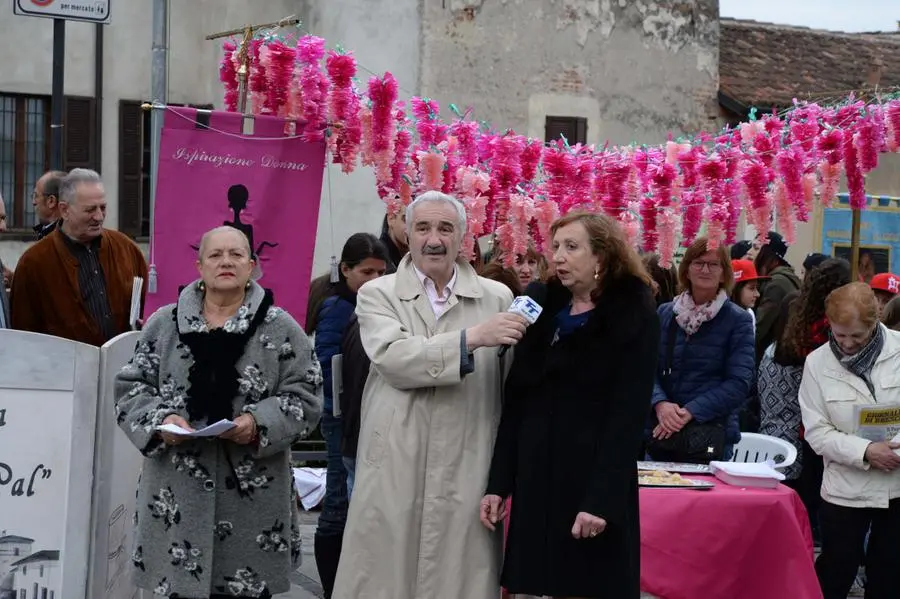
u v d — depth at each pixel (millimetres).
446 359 4363
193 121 5859
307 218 5949
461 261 4734
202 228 5848
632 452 4332
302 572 7059
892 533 5570
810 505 7195
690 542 5094
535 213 6395
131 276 6484
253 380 4469
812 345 6934
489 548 4496
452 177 6281
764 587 5129
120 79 14594
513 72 15203
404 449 4461
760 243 6512
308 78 5934
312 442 9430
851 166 6625
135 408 4434
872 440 5570
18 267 6328
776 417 7113
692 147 6543
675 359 6266
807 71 17484
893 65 18203
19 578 4598
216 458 4449
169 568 4402
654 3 16141
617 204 6426
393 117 6125
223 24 14898
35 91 14172
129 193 14719
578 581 4383
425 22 14539
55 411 4609
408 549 4434
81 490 4641
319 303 7086
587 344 4422
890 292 8227
